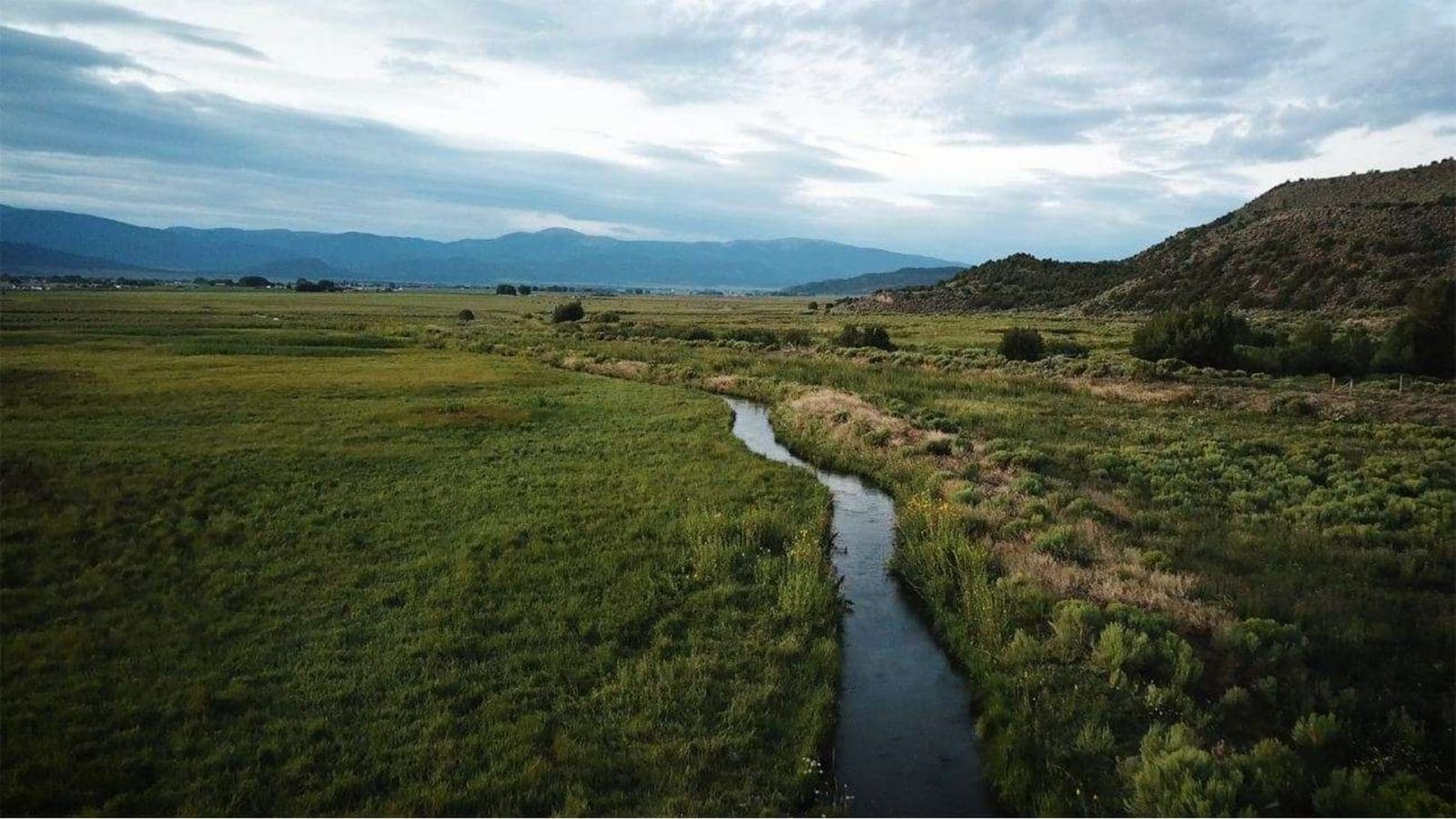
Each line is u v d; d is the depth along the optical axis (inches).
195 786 350.9
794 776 384.2
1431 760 371.9
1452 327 1770.4
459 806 349.7
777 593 598.9
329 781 362.3
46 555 610.9
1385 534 659.4
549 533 716.7
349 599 557.9
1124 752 395.5
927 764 412.8
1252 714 418.9
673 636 528.7
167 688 430.3
